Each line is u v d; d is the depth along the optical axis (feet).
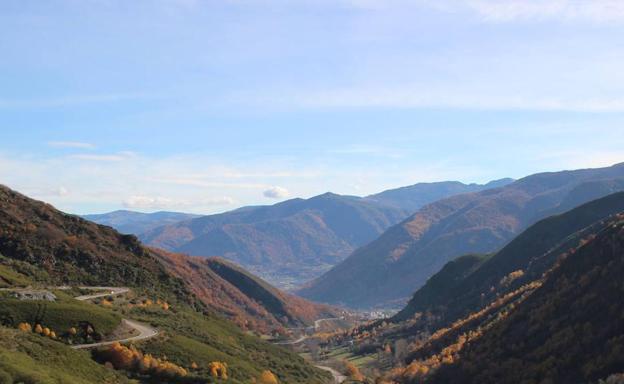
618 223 548.72
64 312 406.00
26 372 274.77
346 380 618.03
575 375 394.52
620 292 442.09
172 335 452.76
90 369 334.65
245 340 621.31
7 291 445.78
